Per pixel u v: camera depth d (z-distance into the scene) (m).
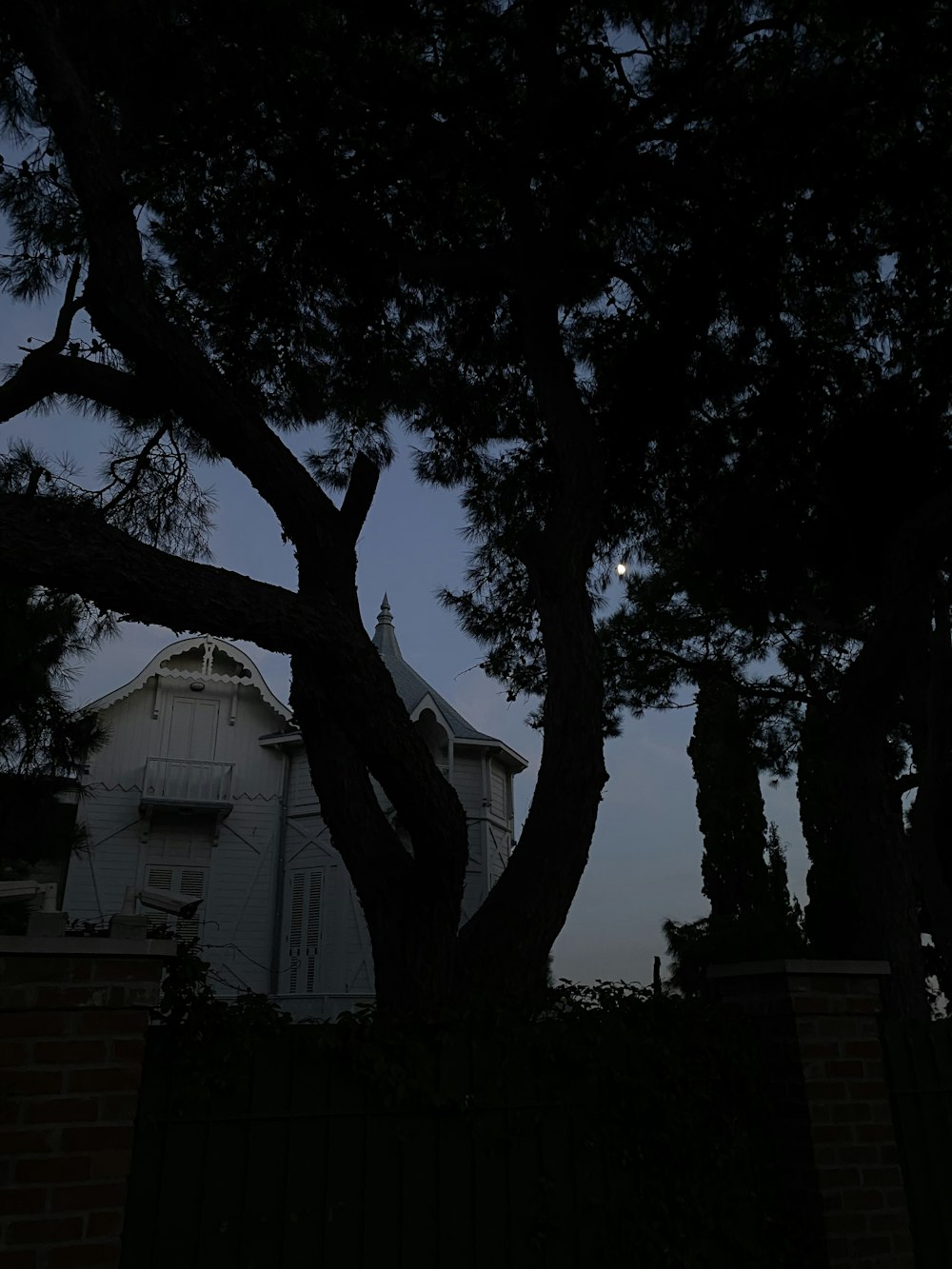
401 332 11.63
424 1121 4.16
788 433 10.45
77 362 7.10
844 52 8.88
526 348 9.14
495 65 9.02
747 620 12.98
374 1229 3.90
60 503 5.33
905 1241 4.45
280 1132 3.91
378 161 9.35
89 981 3.60
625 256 11.14
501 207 10.87
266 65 8.23
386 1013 4.39
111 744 22.38
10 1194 3.26
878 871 9.45
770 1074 4.81
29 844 12.84
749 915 18.80
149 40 7.00
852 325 11.05
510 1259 4.08
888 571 9.10
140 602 5.38
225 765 22.78
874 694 9.48
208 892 21.80
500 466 12.84
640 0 8.50
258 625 5.77
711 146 9.33
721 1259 4.34
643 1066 4.60
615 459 10.41
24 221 8.27
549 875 6.70
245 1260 3.66
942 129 8.82
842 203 9.05
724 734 16.41
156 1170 3.66
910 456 9.72
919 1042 5.07
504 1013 4.49
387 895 6.51
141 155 8.65
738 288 9.68
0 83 7.41
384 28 8.41
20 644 10.73
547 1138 4.35
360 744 6.18
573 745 7.20
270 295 9.92
